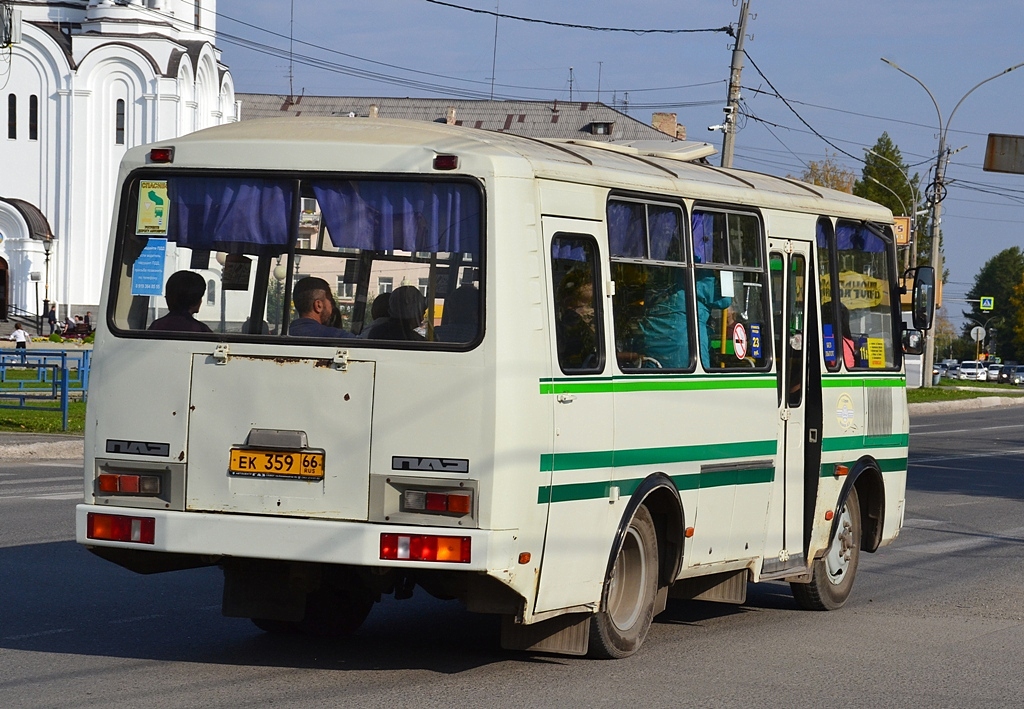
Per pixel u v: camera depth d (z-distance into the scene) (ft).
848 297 37.35
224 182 25.99
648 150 35.01
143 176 26.40
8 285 229.86
